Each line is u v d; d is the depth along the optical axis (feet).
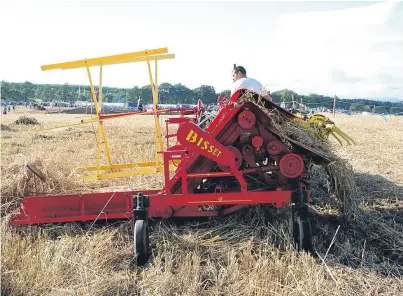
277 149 16.56
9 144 42.65
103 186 25.18
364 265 14.62
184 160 16.62
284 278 13.35
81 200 18.57
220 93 23.85
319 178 25.81
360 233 17.65
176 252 15.57
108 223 18.34
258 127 16.71
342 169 17.88
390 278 13.76
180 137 15.65
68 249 15.81
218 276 13.67
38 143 45.24
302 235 15.20
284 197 16.01
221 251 15.52
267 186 17.95
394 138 50.24
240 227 17.54
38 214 18.42
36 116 119.85
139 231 14.83
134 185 25.04
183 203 16.12
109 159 22.20
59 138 50.80
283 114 17.44
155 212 17.16
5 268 14.01
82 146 41.98
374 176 27.27
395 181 26.40
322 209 20.62
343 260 15.12
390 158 35.06
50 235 17.46
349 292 12.69
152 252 15.56
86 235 17.06
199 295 12.67
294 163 16.37
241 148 16.94
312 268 13.79
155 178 26.78
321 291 12.61
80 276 13.62
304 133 17.08
